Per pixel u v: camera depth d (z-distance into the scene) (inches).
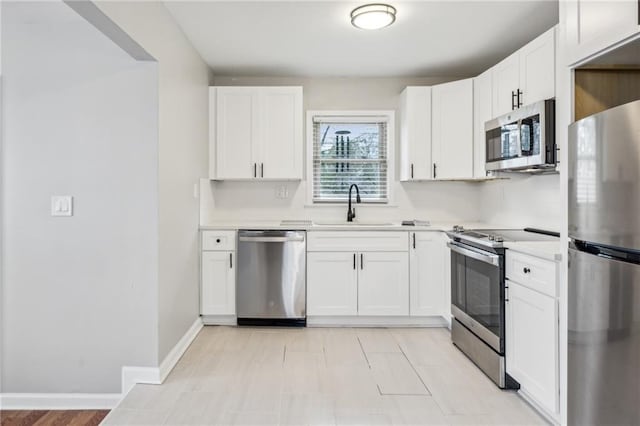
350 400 88.1
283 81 160.4
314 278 136.6
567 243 71.1
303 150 161.3
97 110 92.7
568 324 69.3
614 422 58.4
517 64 110.3
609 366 59.0
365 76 159.6
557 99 91.0
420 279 137.0
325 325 139.1
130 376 94.7
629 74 71.2
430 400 88.1
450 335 130.0
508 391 92.0
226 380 97.3
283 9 104.3
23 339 94.3
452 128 142.3
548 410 77.8
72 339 94.3
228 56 137.4
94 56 92.7
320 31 118.4
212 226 136.2
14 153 93.0
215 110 148.0
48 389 94.6
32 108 93.0
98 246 93.7
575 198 65.8
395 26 115.3
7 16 88.8
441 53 136.1
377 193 162.7
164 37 99.0
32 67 92.9
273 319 137.6
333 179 163.2
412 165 147.3
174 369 103.0
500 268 92.0
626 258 56.5
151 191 93.2
